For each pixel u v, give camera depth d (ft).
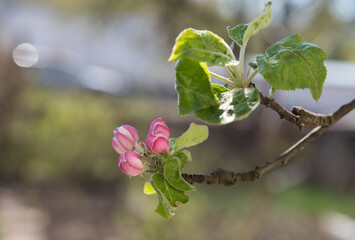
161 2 17.87
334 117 5.47
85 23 20.93
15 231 22.74
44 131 29.48
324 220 27.45
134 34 20.11
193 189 4.52
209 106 4.10
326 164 32.60
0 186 28.84
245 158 28.35
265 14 4.51
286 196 30.68
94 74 41.29
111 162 29.66
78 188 29.14
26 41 45.16
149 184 5.23
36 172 29.58
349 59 36.94
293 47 4.30
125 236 22.80
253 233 19.90
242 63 4.50
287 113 4.95
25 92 31.14
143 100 31.45
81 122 29.45
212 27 17.69
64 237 22.67
